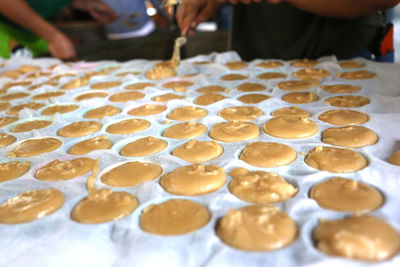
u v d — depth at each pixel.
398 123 0.58
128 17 2.22
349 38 1.03
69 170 0.51
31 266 0.36
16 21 1.25
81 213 0.43
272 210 0.40
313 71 0.88
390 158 0.50
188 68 1.01
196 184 0.46
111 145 0.60
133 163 0.52
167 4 1.00
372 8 0.88
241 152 0.55
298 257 0.34
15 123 0.72
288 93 0.77
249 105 0.71
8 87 0.99
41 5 1.46
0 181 0.51
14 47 1.54
